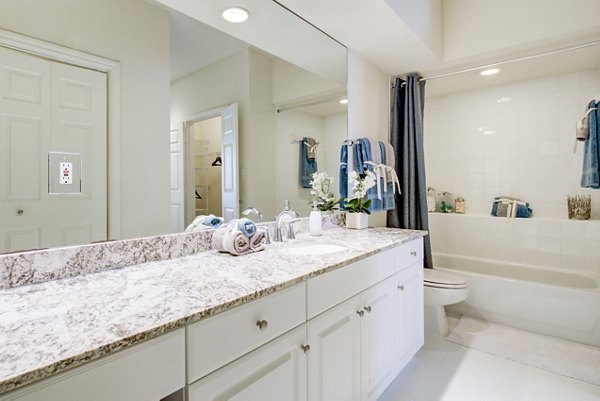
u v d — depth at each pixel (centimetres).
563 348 211
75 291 89
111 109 116
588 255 262
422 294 206
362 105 238
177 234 133
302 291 106
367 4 164
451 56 237
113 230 116
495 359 201
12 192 94
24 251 95
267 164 178
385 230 216
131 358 64
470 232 322
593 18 185
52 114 102
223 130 155
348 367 131
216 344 80
